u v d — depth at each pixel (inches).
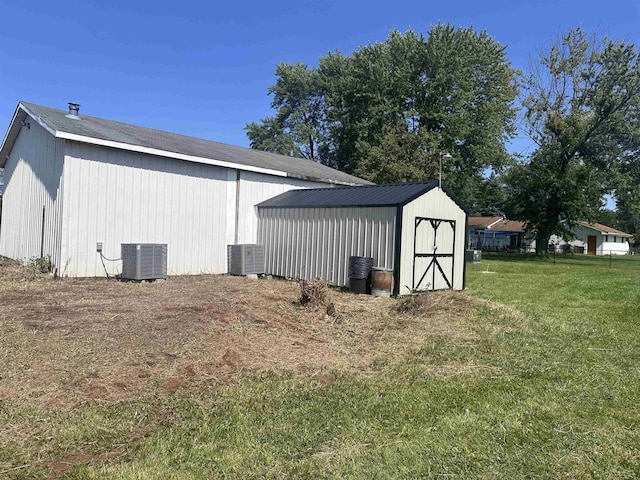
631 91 1053.2
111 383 158.7
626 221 2410.2
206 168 499.8
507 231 1879.9
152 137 518.9
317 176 622.5
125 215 433.7
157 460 115.2
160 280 415.5
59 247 399.5
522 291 489.1
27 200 521.3
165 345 197.5
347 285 437.4
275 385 171.3
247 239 540.1
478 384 184.7
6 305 262.4
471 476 115.0
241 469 113.4
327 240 461.7
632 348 247.4
